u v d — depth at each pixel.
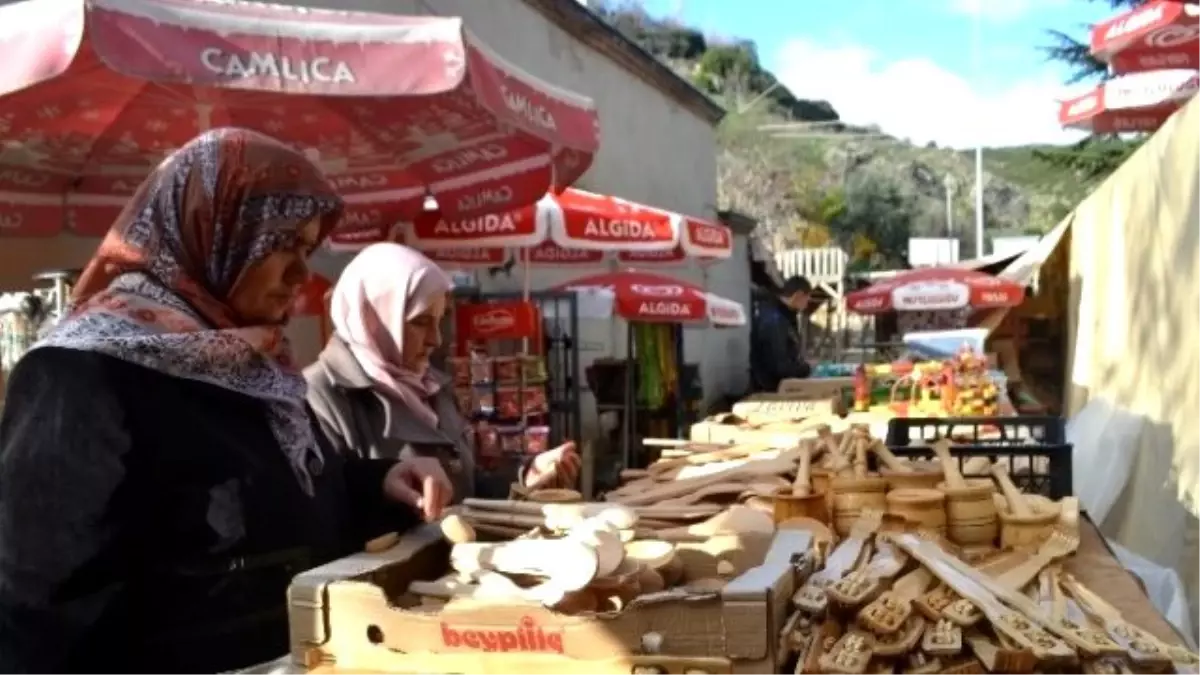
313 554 1.82
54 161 4.25
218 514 1.68
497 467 5.50
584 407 10.01
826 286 19.98
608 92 11.30
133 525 1.61
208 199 1.81
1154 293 5.76
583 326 10.45
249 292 1.86
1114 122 9.72
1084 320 8.66
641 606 1.33
